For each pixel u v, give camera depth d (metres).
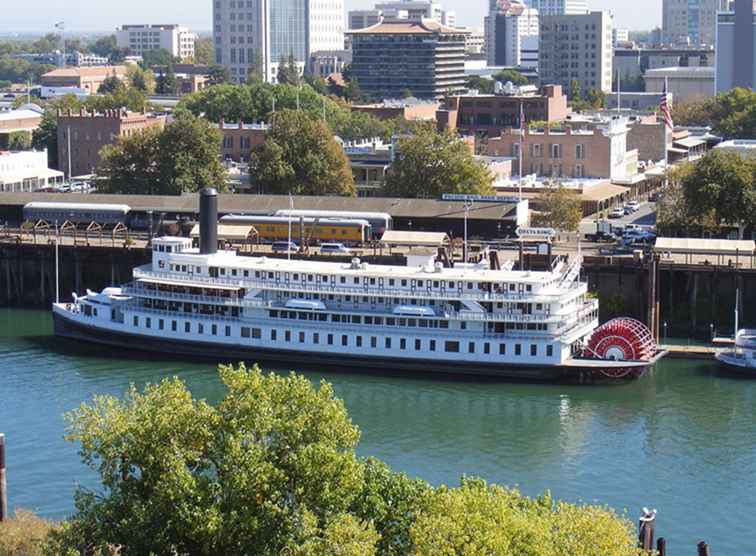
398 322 199.75
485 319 196.00
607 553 105.75
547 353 194.12
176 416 117.06
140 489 115.94
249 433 115.81
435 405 182.50
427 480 151.12
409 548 109.00
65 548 112.19
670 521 140.75
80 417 122.38
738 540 136.25
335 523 108.06
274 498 111.31
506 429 171.25
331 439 116.94
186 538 112.19
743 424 172.88
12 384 188.50
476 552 101.06
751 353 198.00
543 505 116.06
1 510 128.88
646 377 196.12
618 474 154.38
